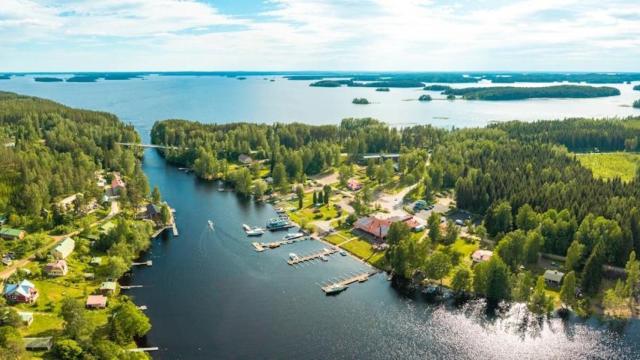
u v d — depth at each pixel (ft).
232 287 521.65
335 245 638.94
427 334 440.04
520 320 461.78
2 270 513.04
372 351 414.82
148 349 407.44
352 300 499.51
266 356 403.75
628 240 545.85
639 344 425.28
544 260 580.71
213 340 423.64
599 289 510.58
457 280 501.97
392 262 549.95
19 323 399.65
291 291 516.32
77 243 581.12
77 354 364.99
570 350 417.49
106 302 468.34
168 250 616.39
